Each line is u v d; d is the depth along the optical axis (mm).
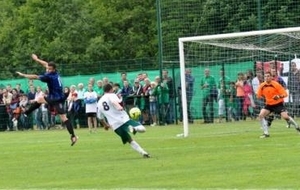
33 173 24578
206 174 21797
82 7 78250
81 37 76500
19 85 54219
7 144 37906
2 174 24750
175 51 51719
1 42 79312
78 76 56844
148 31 79500
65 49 75375
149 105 49500
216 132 38344
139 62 55375
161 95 49219
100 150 31422
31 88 53438
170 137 36531
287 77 44312
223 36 37562
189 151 28750
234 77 47344
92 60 75562
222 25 51812
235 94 46594
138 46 78625
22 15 80625
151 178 21609
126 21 79562
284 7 51594
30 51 76812
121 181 21344
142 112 49719
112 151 30656
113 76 56062
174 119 49281
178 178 21281
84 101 49188
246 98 46094
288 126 38781
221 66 47719
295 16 51688
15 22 80250
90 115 45406
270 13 51688
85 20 77188
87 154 30000
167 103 49219
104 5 80750
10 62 78438
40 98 33281
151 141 34344
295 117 43875
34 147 34938
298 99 43625
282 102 33688
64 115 33250
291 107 43812
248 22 51688
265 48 45625
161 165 24656
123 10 79812
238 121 46406
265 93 33625
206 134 37281
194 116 47125
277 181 19719
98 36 77750
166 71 49844
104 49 75938
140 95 49656
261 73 45281
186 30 51594
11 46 79250
